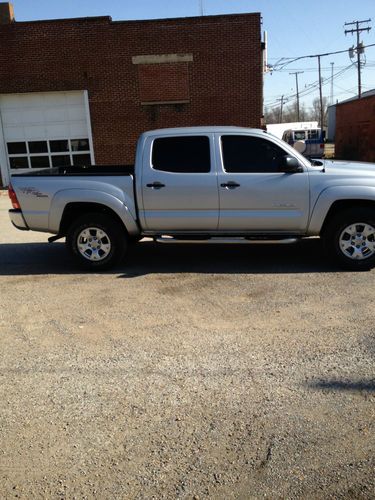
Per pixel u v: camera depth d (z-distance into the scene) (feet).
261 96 63.62
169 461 9.14
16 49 63.62
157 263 23.62
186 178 21.16
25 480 8.76
